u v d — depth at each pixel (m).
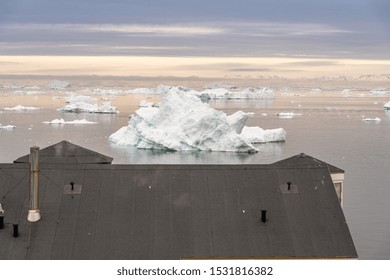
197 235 36.59
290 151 164.25
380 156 155.75
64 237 36.28
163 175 39.53
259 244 36.25
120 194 38.44
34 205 36.91
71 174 39.41
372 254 64.25
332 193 38.91
